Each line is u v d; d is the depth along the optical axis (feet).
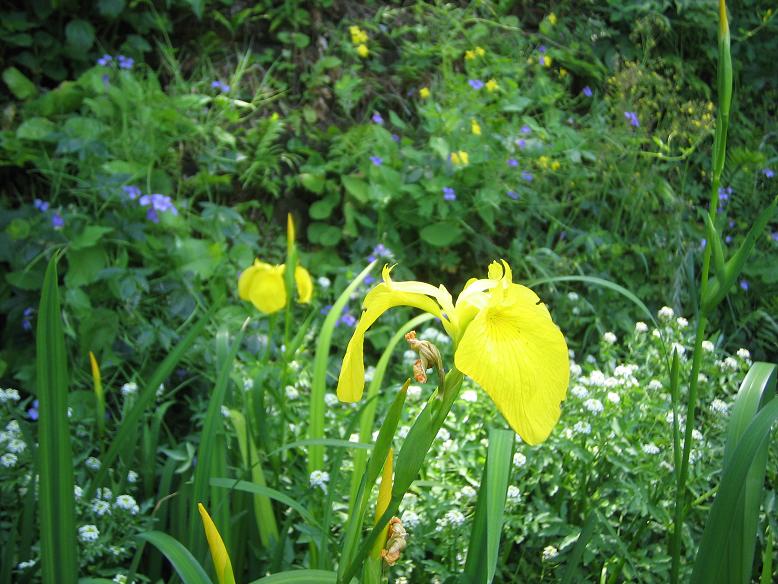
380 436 1.29
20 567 1.85
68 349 2.85
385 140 3.65
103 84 3.28
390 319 3.31
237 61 3.83
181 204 3.26
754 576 2.15
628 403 2.27
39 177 3.24
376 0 4.24
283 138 3.76
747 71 4.79
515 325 1.23
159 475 2.28
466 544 2.02
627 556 1.88
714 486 2.25
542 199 3.81
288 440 2.29
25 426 2.02
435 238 3.57
